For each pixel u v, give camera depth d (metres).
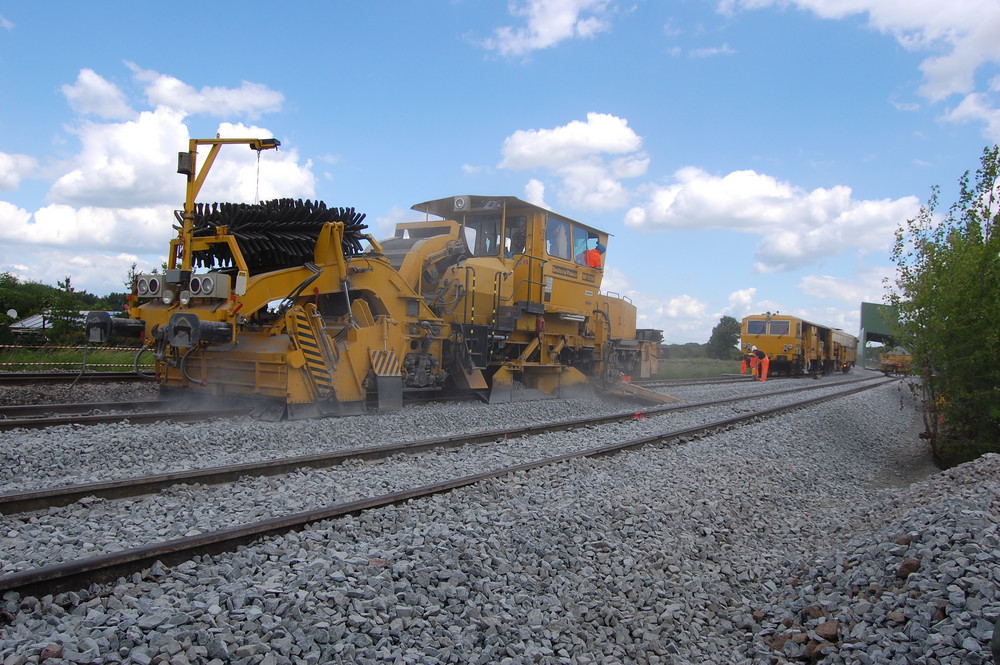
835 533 6.99
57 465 6.56
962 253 11.04
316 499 5.86
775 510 7.59
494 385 13.78
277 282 9.80
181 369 9.70
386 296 11.48
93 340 9.88
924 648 3.69
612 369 18.16
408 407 11.83
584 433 10.81
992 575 4.18
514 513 5.75
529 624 4.03
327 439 8.75
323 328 10.08
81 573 3.74
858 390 26.75
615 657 3.98
